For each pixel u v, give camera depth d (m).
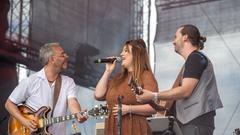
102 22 7.38
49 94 4.56
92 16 7.46
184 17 6.71
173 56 6.61
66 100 4.59
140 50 3.77
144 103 3.62
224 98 6.14
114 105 3.70
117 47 7.23
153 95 3.57
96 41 7.41
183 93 3.65
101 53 7.35
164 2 6.89
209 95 3.77
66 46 7.45
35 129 4.53
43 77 4.57
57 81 4.60
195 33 3.92
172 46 6.67
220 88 6.21
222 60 6.31
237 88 6.12
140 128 3.62
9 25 7.23
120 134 3.47
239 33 6.28
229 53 6.29
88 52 7.40
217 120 6.08
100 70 7.27
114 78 3.81
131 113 3.62
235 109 6.05
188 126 3.75
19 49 7.21
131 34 7.11
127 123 3.62
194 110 3.73
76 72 7.38
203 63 3.75
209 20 6.51
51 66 4.57
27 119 4.55
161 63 6.68
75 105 4.52
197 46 3.93
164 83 6.57
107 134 3.71
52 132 4.55
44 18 7.39
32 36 7.27
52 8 7.45
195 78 3.69
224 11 6.43
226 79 6.21
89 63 7.37
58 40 7.44
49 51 4.56
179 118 3.80
